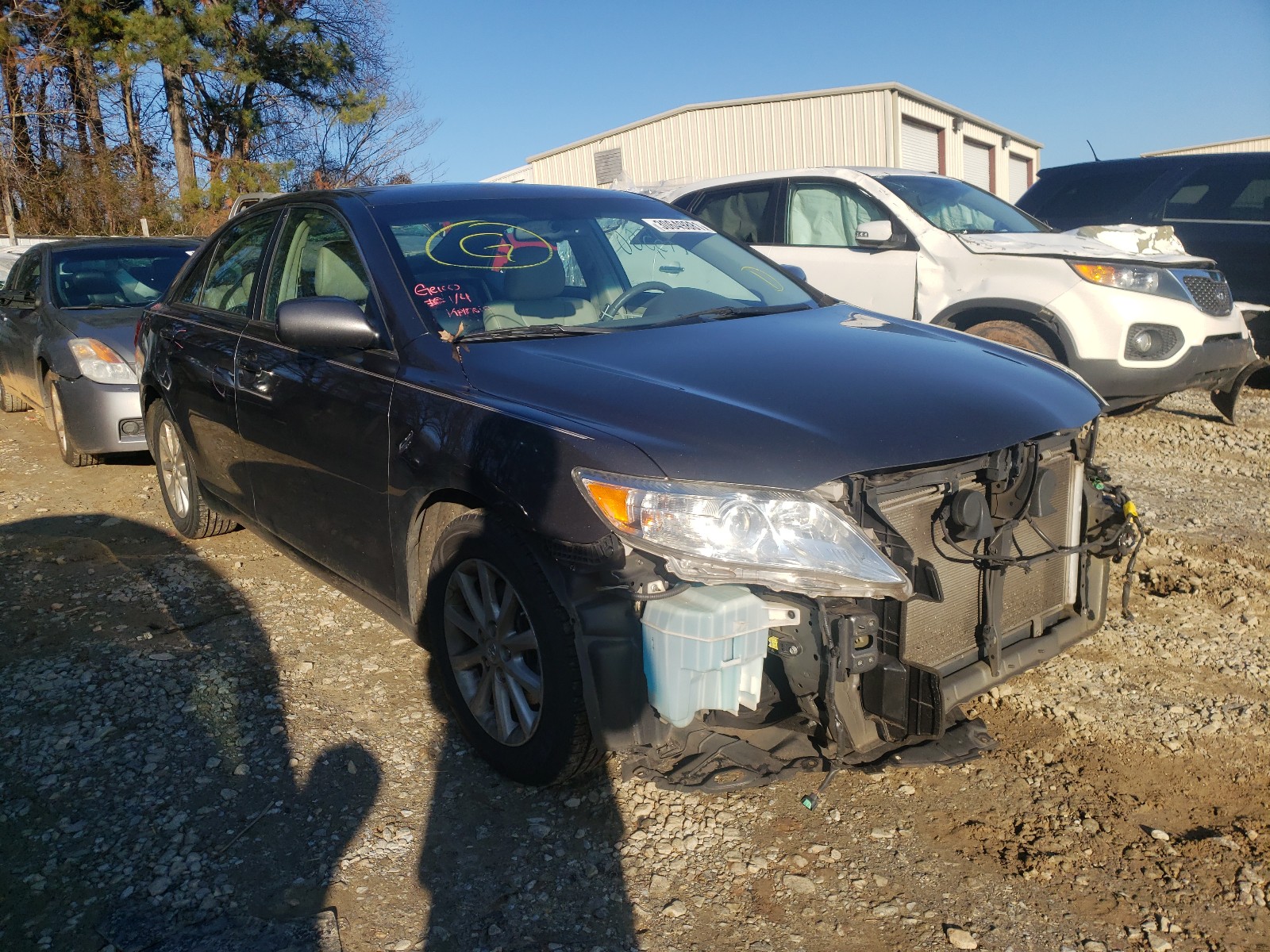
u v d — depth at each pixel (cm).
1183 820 279
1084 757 308
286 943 233
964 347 320
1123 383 630
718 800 287
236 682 358
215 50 2462
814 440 245
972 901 247
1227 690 347
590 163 2370
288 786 295
